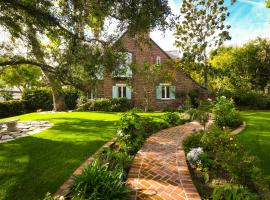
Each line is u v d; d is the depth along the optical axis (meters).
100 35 10.87
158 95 26.00
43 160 6.50
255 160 5.20
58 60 10.94
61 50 10.98
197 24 25.00
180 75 26.50
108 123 12.48
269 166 6.17
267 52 30.42
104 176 4.35
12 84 16.67
